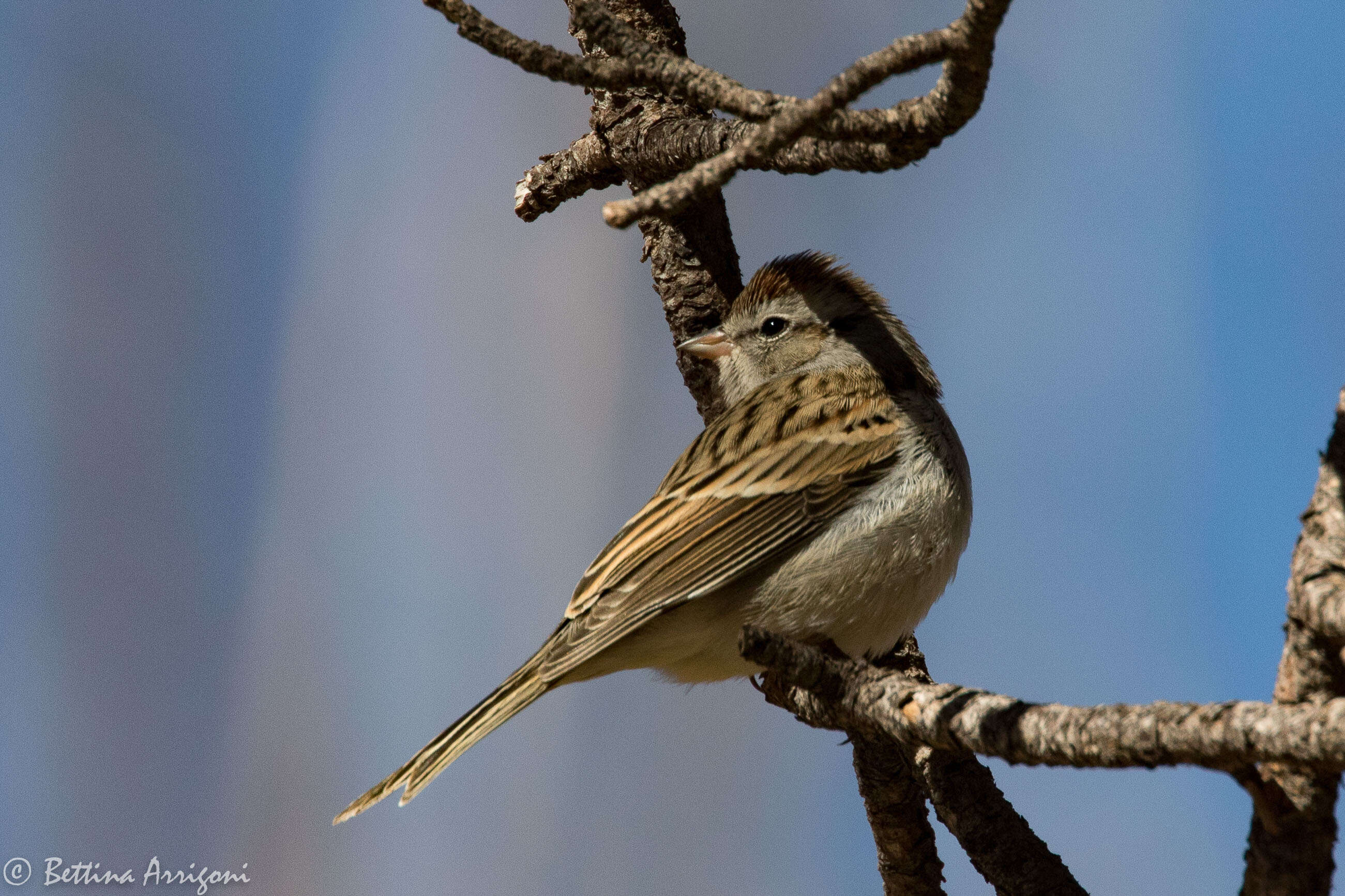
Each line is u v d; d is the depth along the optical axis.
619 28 5.85
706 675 9.36
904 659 9.66
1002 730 5.16
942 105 5.29
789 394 9.92
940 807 7.32
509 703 9.02
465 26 5.86
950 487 9.38
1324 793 4.71
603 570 9.39
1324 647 4.82
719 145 8.67
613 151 9.49
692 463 9.59
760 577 9.23
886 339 10.46
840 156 6.31
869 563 9.12
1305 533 5.03
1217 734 4.41
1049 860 7.16
